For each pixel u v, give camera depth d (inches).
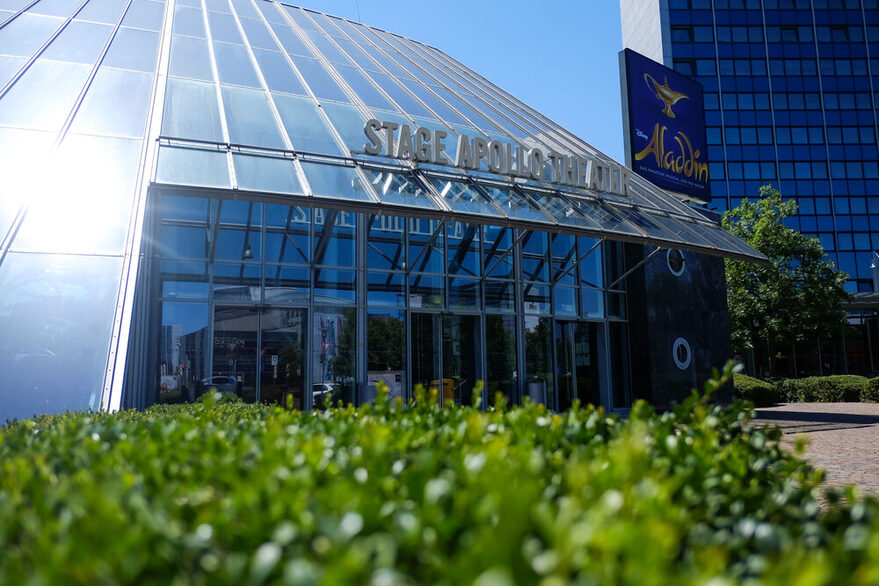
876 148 2947.8
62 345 377.7
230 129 562.3
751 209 1651.1
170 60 671.1
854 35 3026.6
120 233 451.2
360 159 584.4
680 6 3006.9
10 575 61.6
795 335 1622.8
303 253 677.3
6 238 419.8
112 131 534.3
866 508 94.3
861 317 2210.9
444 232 757.3
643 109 1060.5
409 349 716.0
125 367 378.3
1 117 511.2
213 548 69.7
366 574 58.4
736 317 1611.7
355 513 69.4
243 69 701.3
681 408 145.7
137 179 491.5
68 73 597.3
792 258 1615.4
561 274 849.5
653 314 922.7
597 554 61.1
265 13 943.7
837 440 580.4
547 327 829.8
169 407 346.3
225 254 645.3
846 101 2977.4
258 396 639.8
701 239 749.9
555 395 825.5
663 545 60.4
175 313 617.9
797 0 3034.0
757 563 74.4
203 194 468.4
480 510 66.7
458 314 756.0
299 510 75.2
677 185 1095.0
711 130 2930.6
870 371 2186.3
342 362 679.1
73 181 474.9
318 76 749.9
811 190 2908.5
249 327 645.9
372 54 925.8
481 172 657.0
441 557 65.1
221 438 131.3
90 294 408.8
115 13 770.2
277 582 61.5
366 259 705.6
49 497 87.6
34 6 731.4
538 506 69.0
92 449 129.7
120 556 62.1
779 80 2979.8
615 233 649.0
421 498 85.6
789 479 117.0
